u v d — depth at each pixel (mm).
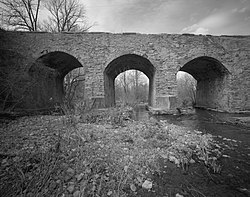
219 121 8227
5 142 3566
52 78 11477
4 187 1912
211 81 13664
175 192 2297
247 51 11016
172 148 3959
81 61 10086
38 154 2801
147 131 4863
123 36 10320
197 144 4445
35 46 9750
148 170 2830
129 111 8258
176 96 10430
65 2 19672
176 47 10531
